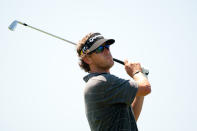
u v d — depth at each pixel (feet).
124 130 32.78
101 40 37.24
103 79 34.17
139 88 33.86
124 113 33.50
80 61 39.99
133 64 37.06
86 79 36.73
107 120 33.60
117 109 33.63
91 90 34.42
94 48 37.06
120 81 33.94
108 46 38.09
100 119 33.94
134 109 38.93
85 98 35.24
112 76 34.55
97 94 34.04
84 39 38.58
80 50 39.09
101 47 37.40
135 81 34.65
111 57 38.09
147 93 34.45
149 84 34.71
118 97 33.50
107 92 33.73
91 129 35.73
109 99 33.65
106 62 37.45
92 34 38.22
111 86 33.76
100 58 37.32
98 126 34.27
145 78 35.32
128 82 33.94
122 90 33.45
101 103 33.91
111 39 37.37
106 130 33.58
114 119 33.45
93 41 37.68
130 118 34.22
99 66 37.78
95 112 34.24
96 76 35.14
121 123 33.09
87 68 39.70
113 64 38.09
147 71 37.76
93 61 38.06
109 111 33.68
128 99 33.40
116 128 33.06
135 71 36.47
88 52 37.81
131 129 33.55
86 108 35.58
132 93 33.45
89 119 35.37
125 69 37.32
